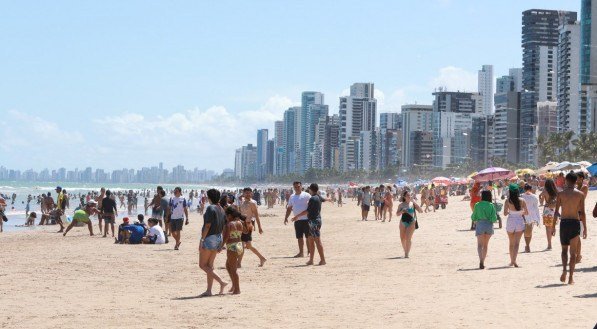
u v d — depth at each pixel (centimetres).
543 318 1007
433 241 2645
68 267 1939
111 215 3253
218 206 1366
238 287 1381
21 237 3338
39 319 1097
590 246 2069
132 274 1770
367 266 1859
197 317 1104
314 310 1153
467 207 5600
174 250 2483
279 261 2031
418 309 1133
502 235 2631
